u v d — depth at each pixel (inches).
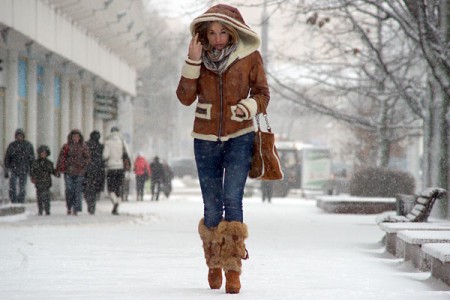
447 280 576.1
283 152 4729.3
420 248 697.6
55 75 2496.3
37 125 2349.9
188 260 762.2
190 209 2160.4
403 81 1915.6
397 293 509.0
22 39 1923.0
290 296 488.4
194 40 517.0
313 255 860.6
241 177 526.3
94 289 515.8
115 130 1675.7
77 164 1605.6
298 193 4414.4
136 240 1036.5
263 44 2390.5
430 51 1291.8
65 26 2268.7
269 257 818.8
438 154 1355.8
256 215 1948.8
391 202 2156.7
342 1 1425.9
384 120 2308.1
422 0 1269.7
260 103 521.3
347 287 550.9
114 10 2539.4
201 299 467.8
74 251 850.8
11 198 1840.6
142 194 2957.7
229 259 509.7
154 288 526.3
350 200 2139.5
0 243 949.8
